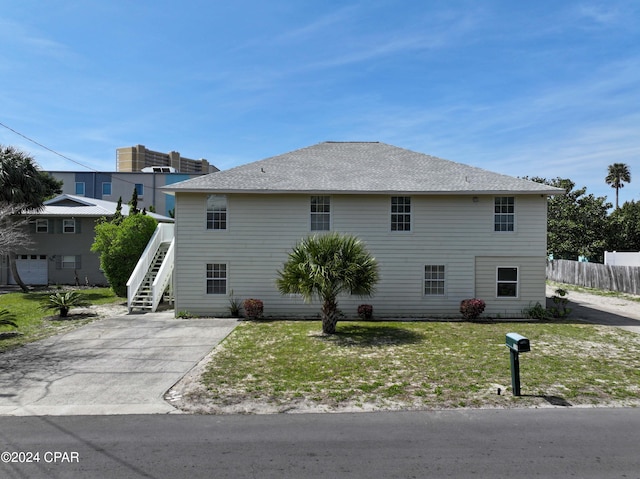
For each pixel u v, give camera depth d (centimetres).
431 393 785
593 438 595
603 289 2705
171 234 2323
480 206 1709
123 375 902
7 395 782
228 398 763
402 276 1712
